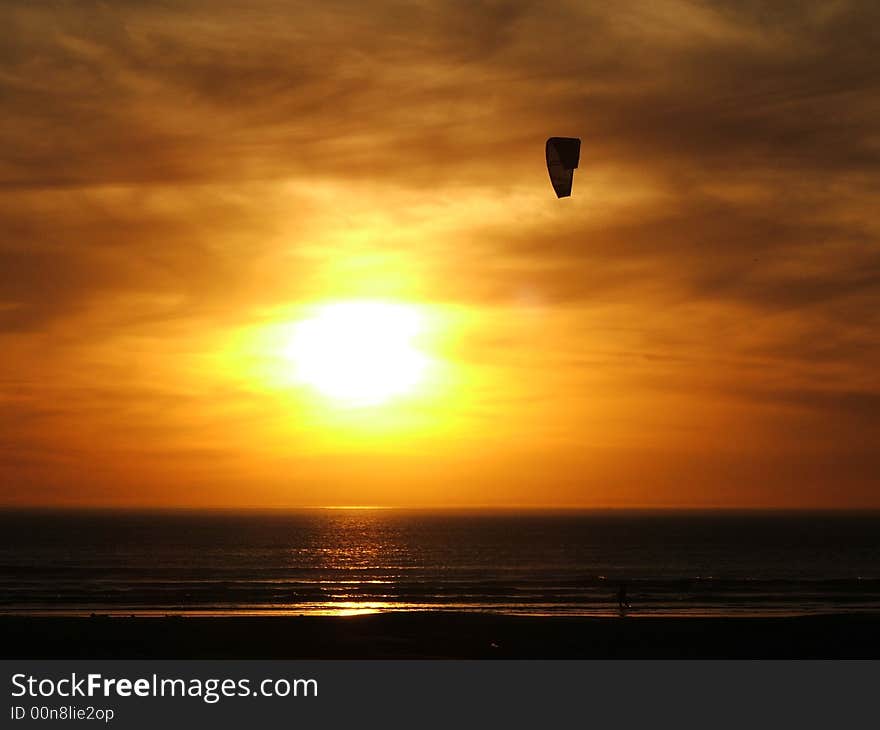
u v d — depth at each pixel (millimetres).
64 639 34188
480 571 98688
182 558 121625
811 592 67438
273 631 36344
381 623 38719
